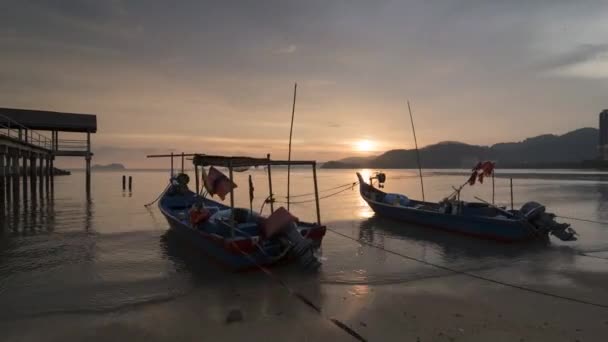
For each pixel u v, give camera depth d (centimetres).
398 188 4406
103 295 779
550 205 2325
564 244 1257
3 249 1166
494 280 881
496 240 1278
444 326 631
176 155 1892
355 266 1004
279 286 839
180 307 715
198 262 1033
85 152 3328
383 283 862
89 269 961
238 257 908
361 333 605
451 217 1401
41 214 1928
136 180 6569
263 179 7169
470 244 1267
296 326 631
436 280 884
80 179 6906
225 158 980
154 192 3500
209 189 1001
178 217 1284
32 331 611
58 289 812
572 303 735
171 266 993
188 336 594
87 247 1198
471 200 2812
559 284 850
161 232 1442
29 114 3216
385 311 696
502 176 7400
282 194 3519
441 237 1384
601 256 1109
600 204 2373
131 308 708
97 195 3130
